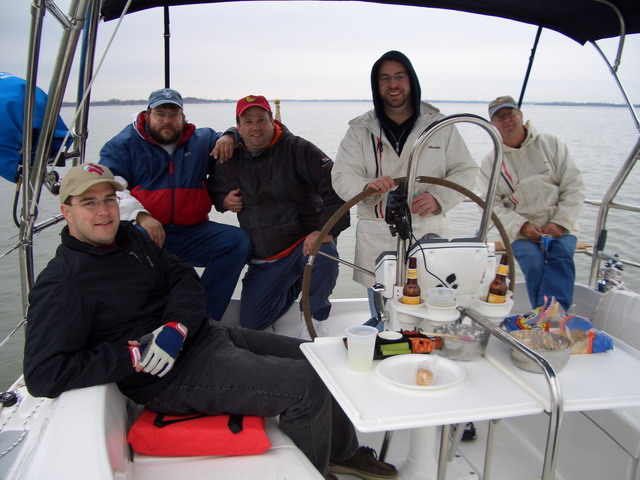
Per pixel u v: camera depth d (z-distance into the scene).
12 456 1.45
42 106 1.98
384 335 1.46
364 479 1.79
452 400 1.20
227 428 1.56
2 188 7.09
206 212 2.81
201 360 1.66
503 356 1.44
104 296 1.63
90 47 2.05
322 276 2.62
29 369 1.48
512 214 2.77
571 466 1.87
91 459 1.23
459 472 1.87
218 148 2.62
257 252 2.72
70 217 1.64
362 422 1.10
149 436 1.53
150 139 2.63
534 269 2.63
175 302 1.74
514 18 2.78
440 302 1.45
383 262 1.64
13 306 4.81
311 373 1.65
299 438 1.65
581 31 2.69
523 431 2.12
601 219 2.58
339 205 2.56
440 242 1.57
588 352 1.47
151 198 2.66
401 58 2.16
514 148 2.77
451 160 2.28
